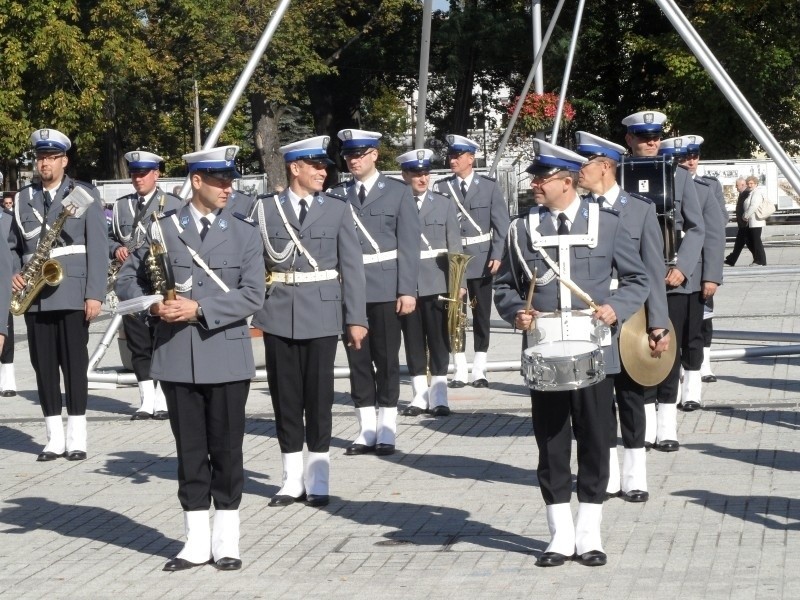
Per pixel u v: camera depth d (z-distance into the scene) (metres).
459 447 10.62
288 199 8.91
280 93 42.44
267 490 9.36
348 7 46.53
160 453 10.90
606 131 51.44
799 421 11.05
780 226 41.06
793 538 7.46
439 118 55.66
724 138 42.84
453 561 7.32
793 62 42.31
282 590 6.91
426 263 12.15
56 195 10.59
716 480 9.01
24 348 19.19
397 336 10.57
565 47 44.16
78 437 10.76
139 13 40.28
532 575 6.96
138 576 7.30
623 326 8.25
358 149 10.74
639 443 8.56
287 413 8.91
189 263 7.34
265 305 8.90
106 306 21.34
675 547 7.38
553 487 7.13
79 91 34.12
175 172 48.31
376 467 9.98
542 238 7.09
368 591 6.82
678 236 10.19
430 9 15.62
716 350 14.41
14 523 8.66
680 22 12.11
